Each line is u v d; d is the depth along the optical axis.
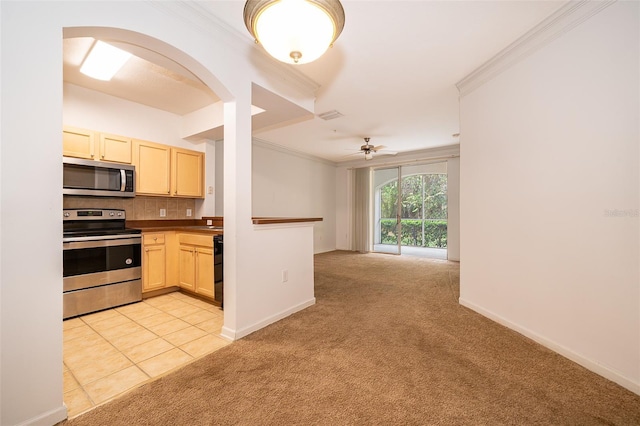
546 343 2.04
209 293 3.06
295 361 1.87
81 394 1.53
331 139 5.41
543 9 1.90
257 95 2.64
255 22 1.39
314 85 3.03
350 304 3.06
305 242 2.97
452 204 5.96
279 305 2.63
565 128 1.90
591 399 1.47
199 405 1.43
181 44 1.85
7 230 1.18
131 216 3.55
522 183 2.24
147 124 3.60
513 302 2.35
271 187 5.79
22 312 1.22
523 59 2.22
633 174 1.54
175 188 3.75
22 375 1.22
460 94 3.03
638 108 1.51
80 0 1.40
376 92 3.25
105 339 2.21
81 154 2.94
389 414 1.36
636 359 1.53
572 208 1.86
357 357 1.92
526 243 2.21
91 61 2.45
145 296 3.30
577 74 1.82
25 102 1.22
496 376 1.68
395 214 7.29
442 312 2.79
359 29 2.12
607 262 1.66
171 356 1.95
